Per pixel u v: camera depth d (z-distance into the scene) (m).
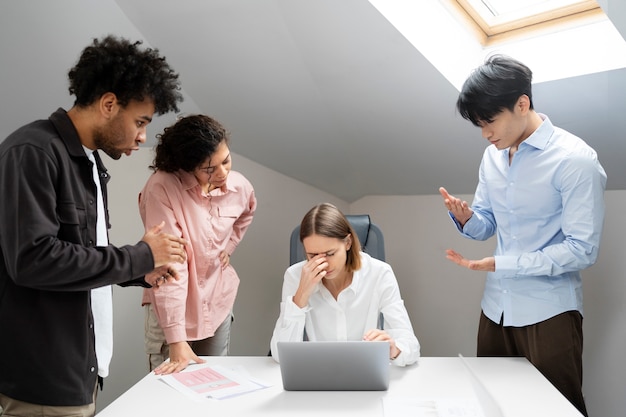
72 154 1.47
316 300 2.04
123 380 3.04
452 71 2.34
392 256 3.61
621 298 2.52
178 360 1.90
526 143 1.91
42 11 2.14
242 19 2.28
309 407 1.54
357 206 3.81
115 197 2.93
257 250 3.46
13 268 1.33
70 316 1.47
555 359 1.91
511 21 2.31
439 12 2.30
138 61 1.46
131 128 1.50
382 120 2.78
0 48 2.20
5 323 1.41
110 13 2.28
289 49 2.42
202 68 2.62
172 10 2.28
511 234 2.01
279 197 3.52
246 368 1.86
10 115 2.43
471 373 1.55
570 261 1.79
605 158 2.38
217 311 2.33
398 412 1.49
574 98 2.17
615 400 2.56
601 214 1.80
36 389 1.43
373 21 2.13
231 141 3.18
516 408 1.51
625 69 1.95
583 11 2.13
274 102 2.79
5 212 1.34
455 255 1.90
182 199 2.14
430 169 3.05
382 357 1.59
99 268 1.39
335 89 2.63
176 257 1.51
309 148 3.19
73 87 1.50
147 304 2.26
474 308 3.16
